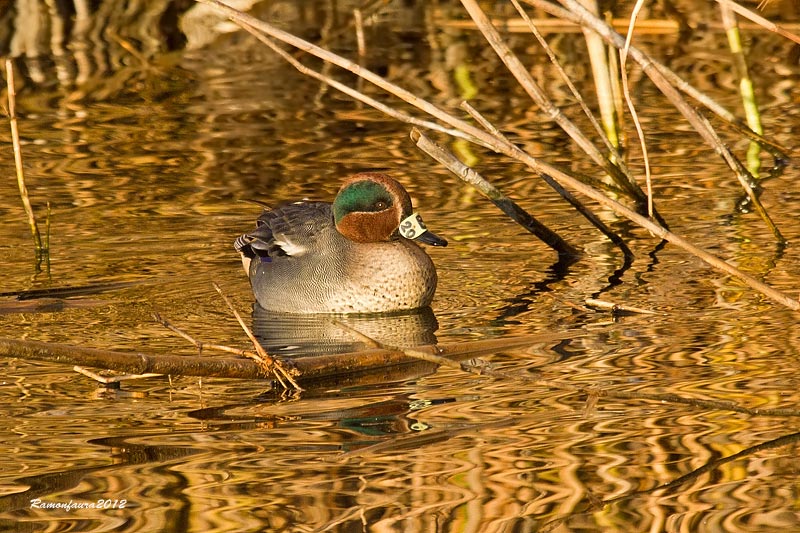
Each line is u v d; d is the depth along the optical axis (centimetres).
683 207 1458
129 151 1722
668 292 1170
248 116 1908
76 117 1881
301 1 2439
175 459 781
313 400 897
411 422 844
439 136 1800
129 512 702
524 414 855
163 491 730
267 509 704
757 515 682
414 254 1206
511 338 1034
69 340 1047
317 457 782
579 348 1009
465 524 679
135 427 838
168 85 2067
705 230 1369
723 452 773
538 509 698
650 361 963
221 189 1566
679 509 693
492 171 1642
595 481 735
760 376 912
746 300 1129
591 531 669
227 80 2102
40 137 1777
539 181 1600
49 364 990
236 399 900
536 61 2169
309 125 1864
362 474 753
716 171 1603
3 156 1691
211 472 759
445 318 1135
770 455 765
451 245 1373
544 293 1192
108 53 2228
